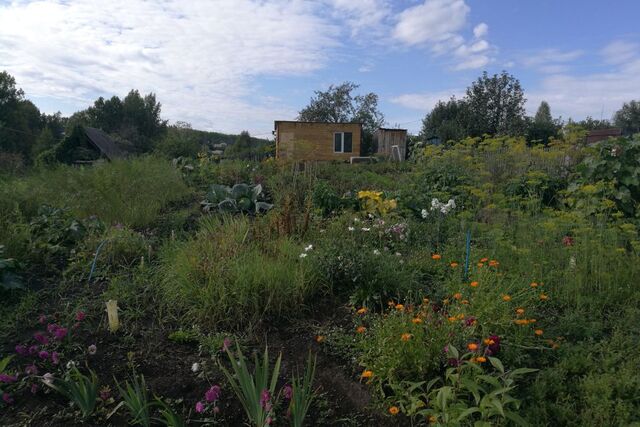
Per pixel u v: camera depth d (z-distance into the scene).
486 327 3.53
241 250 4.89
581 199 6.77
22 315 4.12
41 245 5.40
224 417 3.00
